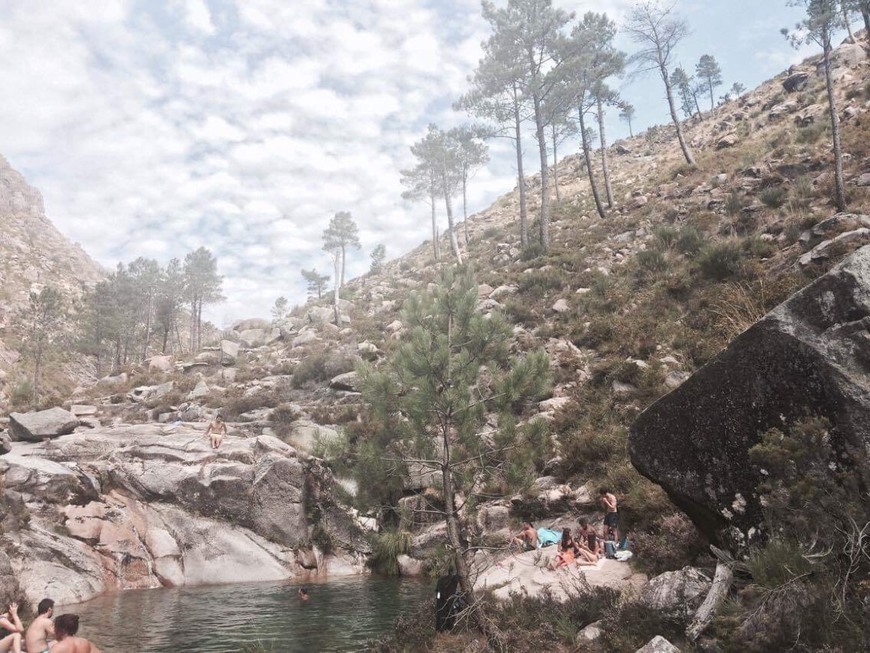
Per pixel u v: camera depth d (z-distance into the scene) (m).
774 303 15.14
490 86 37.25
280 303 68.25
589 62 35.72
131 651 8.42
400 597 12.62
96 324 58.47
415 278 48.69
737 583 5.88
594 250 28.92
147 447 18.80
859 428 5.39
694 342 16.59
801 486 5.43
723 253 19.19
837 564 4.86
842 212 17.75
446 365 9.63
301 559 16.94
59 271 111.50
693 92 62.47
